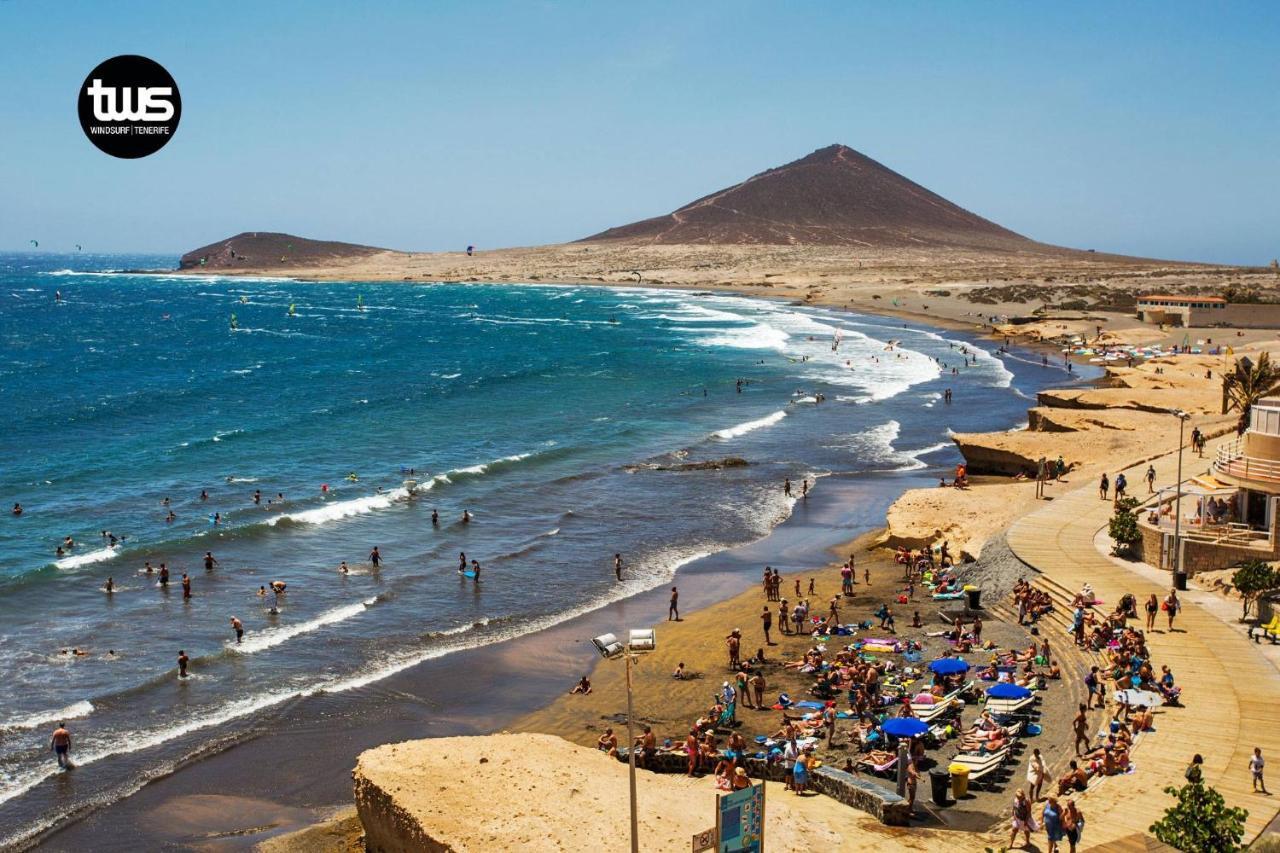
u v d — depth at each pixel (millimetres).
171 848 27750
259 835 28406
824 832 24672
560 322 196750
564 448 77438
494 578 49844
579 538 56344
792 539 56344
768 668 39281
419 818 24656
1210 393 81438
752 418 89812
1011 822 24906
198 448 78062
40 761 32094
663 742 32531
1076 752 28812
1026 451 64875
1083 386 102812
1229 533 41625
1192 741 28141
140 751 32875
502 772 26969
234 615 44500
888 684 35469
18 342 163875
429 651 41250
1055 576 42062
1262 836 23062
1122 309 174500
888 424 86875
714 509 61844
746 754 30781
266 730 34469
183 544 53875
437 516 59062
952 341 149500
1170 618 36406
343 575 49844
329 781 31438
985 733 30219
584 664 40312
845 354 135125
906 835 24906
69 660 39500
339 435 83438
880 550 53625
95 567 50219
